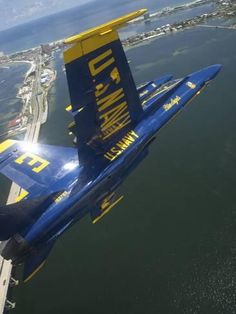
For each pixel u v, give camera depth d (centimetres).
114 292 5531
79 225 6894
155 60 15738
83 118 2986
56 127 12088
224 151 7606
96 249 6338
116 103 3172
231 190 6575
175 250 5847
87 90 2778
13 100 16862
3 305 5809
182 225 6231
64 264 6253
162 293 5303
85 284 5794
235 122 8369
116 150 3441
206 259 5541
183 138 8481
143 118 3703
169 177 7438
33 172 3753
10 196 8738
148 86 4322
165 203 6825
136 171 7900
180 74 13062
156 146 8519
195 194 6788
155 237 6194
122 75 2994
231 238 5719
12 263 3127
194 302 5050
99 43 2634
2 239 3088
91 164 3359
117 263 5972
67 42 2447
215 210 6288
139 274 5678
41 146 4078
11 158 4000
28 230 3141
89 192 3312
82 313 5369
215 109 9175
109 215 6931
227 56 12875
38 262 3183
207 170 7262
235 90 9781
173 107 3981
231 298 4931
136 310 5194
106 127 3253
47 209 3234
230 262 5378
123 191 7438
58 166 3722
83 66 2630
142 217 6669
